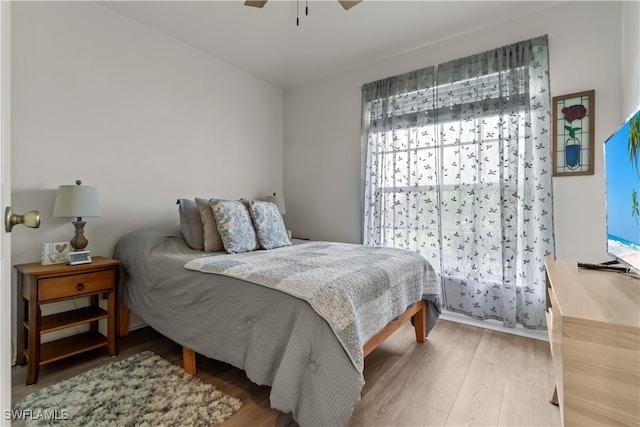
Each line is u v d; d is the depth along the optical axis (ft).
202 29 9.09
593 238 7.35
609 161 5.09
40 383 5.69
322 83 12.41
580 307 3.02
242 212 8.17
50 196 7.09
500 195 8.26
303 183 12.98
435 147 9.44
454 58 9.38
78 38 7.50
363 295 4.95
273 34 9.36
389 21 8.64
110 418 4.70
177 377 5.83
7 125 2.00
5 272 1.94
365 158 10.98
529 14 8.20
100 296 7.60
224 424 4.62
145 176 8.84
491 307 8.46
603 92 7.25
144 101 8.81
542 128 7.86
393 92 10.30
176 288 6.18
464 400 5.27
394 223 10.16
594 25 7.39
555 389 5.13
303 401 4.09
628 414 2.56
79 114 7.54
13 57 6.59
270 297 4.74
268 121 12.87
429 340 7.72
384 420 4.76
